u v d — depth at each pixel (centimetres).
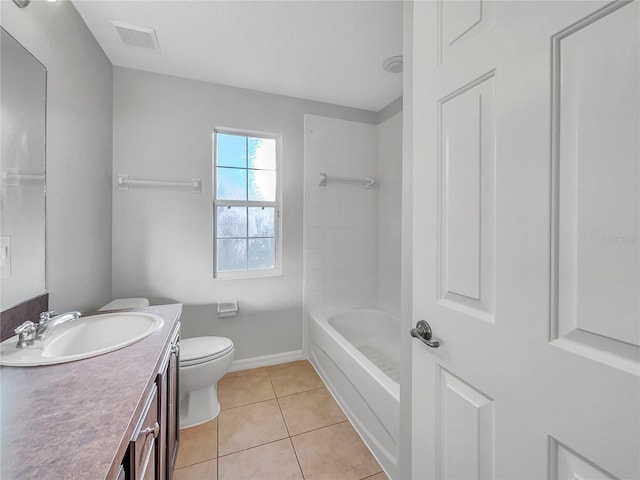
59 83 129
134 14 147
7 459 48
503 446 60
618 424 42
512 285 58
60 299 131
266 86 223
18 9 102
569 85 48
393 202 250
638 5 40
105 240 182
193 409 167
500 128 60
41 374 76
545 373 52
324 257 255
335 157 257
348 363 173
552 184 50
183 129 210
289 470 135
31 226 110
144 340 100
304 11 146
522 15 55
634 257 40
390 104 253
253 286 233
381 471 135
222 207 229
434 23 80
